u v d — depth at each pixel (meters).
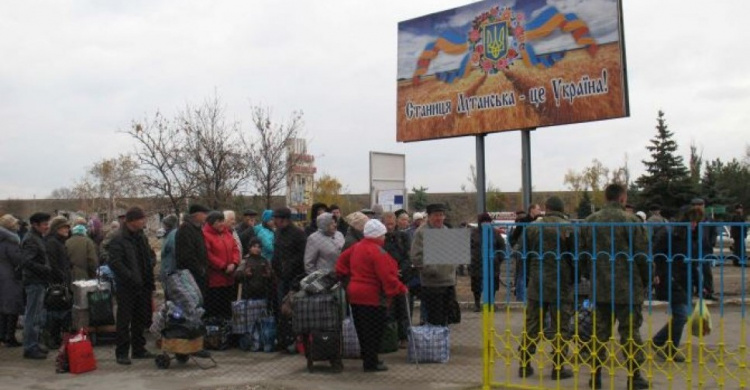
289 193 24.50
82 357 8.72
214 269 10.42
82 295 10.46
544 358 8.02
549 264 7.76
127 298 9.23
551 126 17.47
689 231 6.61
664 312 13.05
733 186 47.78
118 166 62.41
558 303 7.22
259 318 10.09
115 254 9.14
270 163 23.12
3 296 10.26
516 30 18.12
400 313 10.08
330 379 8.12
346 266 8.66
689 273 6.62
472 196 55.03
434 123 20.08
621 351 8.02
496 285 11.30
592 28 16.67
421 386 7.71
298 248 9.88
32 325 9.72
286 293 9.84
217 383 8.02
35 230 9.83
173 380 8.23
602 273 7.28
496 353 8.38
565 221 7.78
